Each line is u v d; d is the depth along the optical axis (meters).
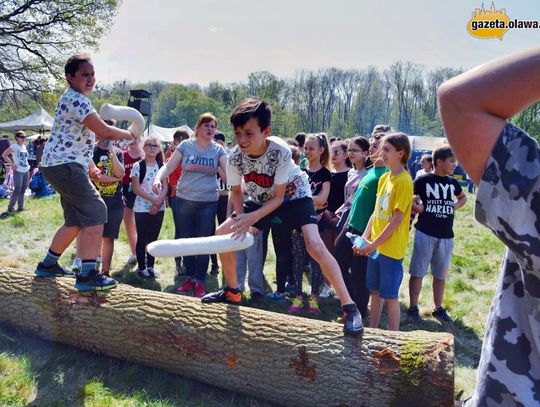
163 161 5.76
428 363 2.24
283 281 4.64
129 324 2.91
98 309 3.01
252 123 2.55
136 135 3.36
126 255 6.15
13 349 3.18
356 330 2.45
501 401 0.89
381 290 3.43
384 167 3.83
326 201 4.50
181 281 5.15
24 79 22.36
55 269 3.41
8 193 11.94
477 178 0.83
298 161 4.89
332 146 4.74
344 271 4.03
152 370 2.96
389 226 3.26
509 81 0.78
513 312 0.92
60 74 22.39
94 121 3.10
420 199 4.26
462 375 3.22
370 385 2.32
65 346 3.24
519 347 0.89
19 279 3.36
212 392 2.79
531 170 0.78
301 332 2.55
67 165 3.11
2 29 20.91
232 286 3.01
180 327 2.77
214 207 4.59
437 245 4.26
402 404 2.27
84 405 2.61
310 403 2.46
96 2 21.52
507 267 0.95
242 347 2.61
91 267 3.14
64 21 21.34
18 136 9.25
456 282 5.37
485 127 0.80
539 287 0.82
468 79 0.82
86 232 3.18
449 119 0.83
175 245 2.30
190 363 2.75
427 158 5.24
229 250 2.42
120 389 2.79
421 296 4.98
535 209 0.77
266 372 2.54
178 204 4.55
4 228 7.48
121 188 4.89
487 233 9.16
